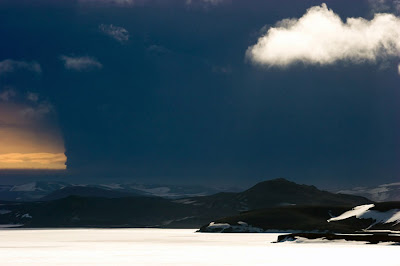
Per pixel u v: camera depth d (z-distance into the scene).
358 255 114.81
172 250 134.38
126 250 136.75
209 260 103.56
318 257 109.56
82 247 153.88
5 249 146.00
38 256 118.06
